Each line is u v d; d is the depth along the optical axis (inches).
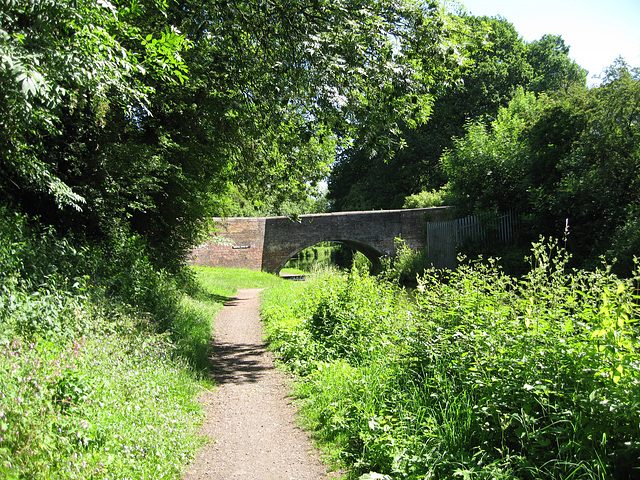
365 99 386.9
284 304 565.6
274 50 406.9
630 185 609.6
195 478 165.5
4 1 180.2
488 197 866.1
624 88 611.8
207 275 1058.7
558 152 739.4
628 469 128.1
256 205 682.8
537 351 167.6
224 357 353.7
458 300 236.1
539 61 1683.1
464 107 1544.0
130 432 170.1
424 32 370.9
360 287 374.6
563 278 205.8
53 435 141.1
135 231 542.3
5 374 149.4
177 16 423.2
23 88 161.5
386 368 237.5
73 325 231.6
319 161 629.3
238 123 523.2
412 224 1332.4
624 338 143.5
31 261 263.4
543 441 142.1
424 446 163.2
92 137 403.5
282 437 204.5
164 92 470.3
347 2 369.4
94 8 225.3
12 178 333.4
